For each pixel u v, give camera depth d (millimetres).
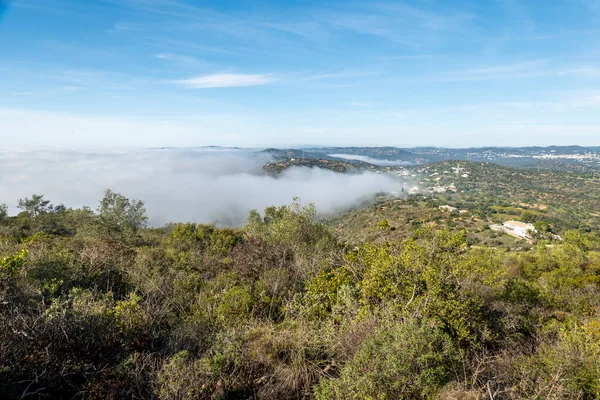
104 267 7227
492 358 4645
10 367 3215
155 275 7293
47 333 3654
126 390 3488
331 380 3561
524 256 16406
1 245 8625
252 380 3982
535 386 3834
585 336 4660
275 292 6953
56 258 6523
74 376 3584
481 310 6098
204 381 3615
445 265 5859
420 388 3311
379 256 6406
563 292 8828
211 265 9500
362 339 4211
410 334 3635
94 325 4035
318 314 6027
